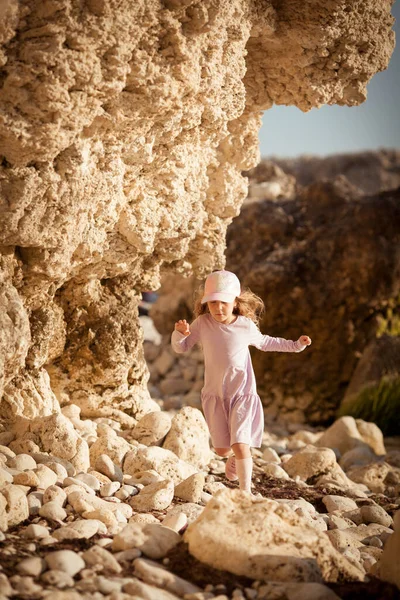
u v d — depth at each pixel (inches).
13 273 171.3
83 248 181.9
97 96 157.0
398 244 374.9
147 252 199.9
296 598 119.3
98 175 172.6
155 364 432.1
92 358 214.7
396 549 135.6
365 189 871.1
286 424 369.7
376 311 378.3
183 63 167.6
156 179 197.6
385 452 302.8
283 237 405.4
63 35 147.1
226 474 188.5
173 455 193.6
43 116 150.1
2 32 144.4
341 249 377.4
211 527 133.2
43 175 158.6
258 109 224.2
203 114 189.6
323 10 199.9
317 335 374.9
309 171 872.9
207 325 184.4
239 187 233.6
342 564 133.9
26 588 116.1
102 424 208.2
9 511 142.2
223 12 171.2
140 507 165.6
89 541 139.4
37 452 177.5
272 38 206.1
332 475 230.4
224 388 178.4
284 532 133.7
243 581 126.1
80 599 114.8
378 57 216.8
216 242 238.4
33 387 193.0
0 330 159.5
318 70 212.2
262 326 381.1
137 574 126.7
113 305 216.4
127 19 154.4
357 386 366.3
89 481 170.2
